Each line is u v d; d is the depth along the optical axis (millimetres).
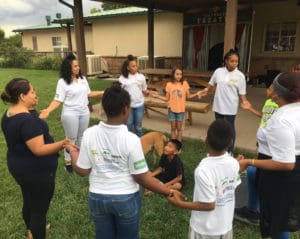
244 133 5688
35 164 2240
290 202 2045
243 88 4148
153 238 2789
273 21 11594
